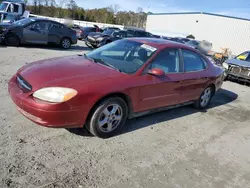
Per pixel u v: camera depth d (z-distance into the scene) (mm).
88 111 3045
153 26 43312
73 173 2602
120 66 3682
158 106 4070
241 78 8992
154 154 3248
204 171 3039
